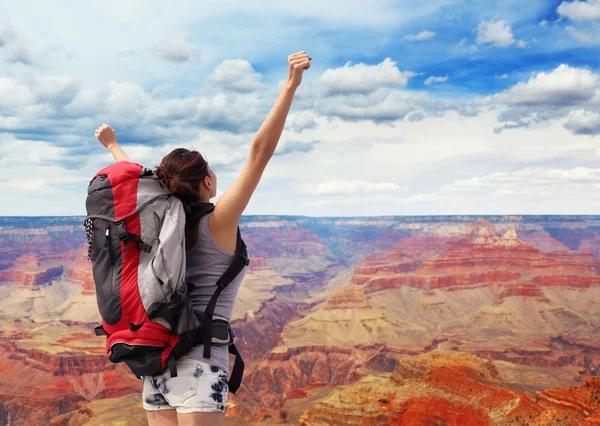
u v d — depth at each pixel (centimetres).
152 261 307
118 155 427
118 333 312
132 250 309
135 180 318
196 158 332
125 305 304
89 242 317
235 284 338
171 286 304
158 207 317
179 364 317
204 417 311
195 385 313
